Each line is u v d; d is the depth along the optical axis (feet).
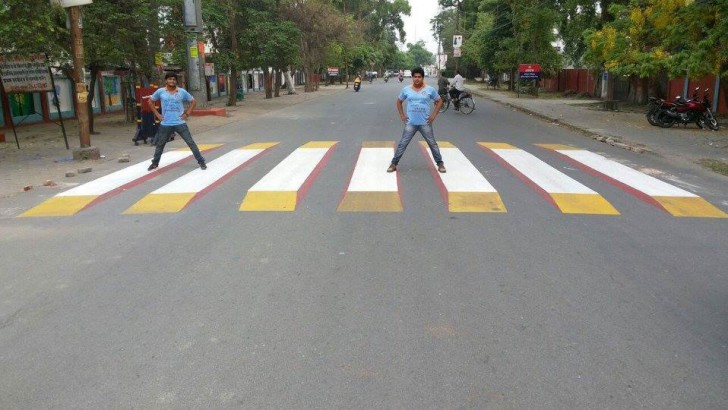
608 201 25.02
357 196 25.71
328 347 12.71
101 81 82.53
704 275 16.63
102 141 48.57
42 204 25.38
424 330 13.43
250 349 12.66
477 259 17.90
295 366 11.96
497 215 22.76
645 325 13.58
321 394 10.98
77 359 12.37
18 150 43.50
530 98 114.11
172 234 20.71
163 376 11.66
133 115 69.51
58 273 17.20
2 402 10.91
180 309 14.64
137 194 26.94
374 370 11.78
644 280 16.26
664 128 53.36
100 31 53.31
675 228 21.21
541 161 34.91
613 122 59.88
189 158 37.09
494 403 10.65
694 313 14.21
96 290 15.90
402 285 15.96
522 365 11.90
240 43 97.60
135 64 66.08
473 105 74.95
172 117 32.09
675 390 10.98
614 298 15.07
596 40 70.13
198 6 75.77
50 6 39.99
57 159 38.45
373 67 363.35
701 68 51.16
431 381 11.37
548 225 21.47
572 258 17.99
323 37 159.63
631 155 37.78
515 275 16.62
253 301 15.05
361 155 36.94
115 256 18.56
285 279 16.47
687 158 36.11
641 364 11.90
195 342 12.99
